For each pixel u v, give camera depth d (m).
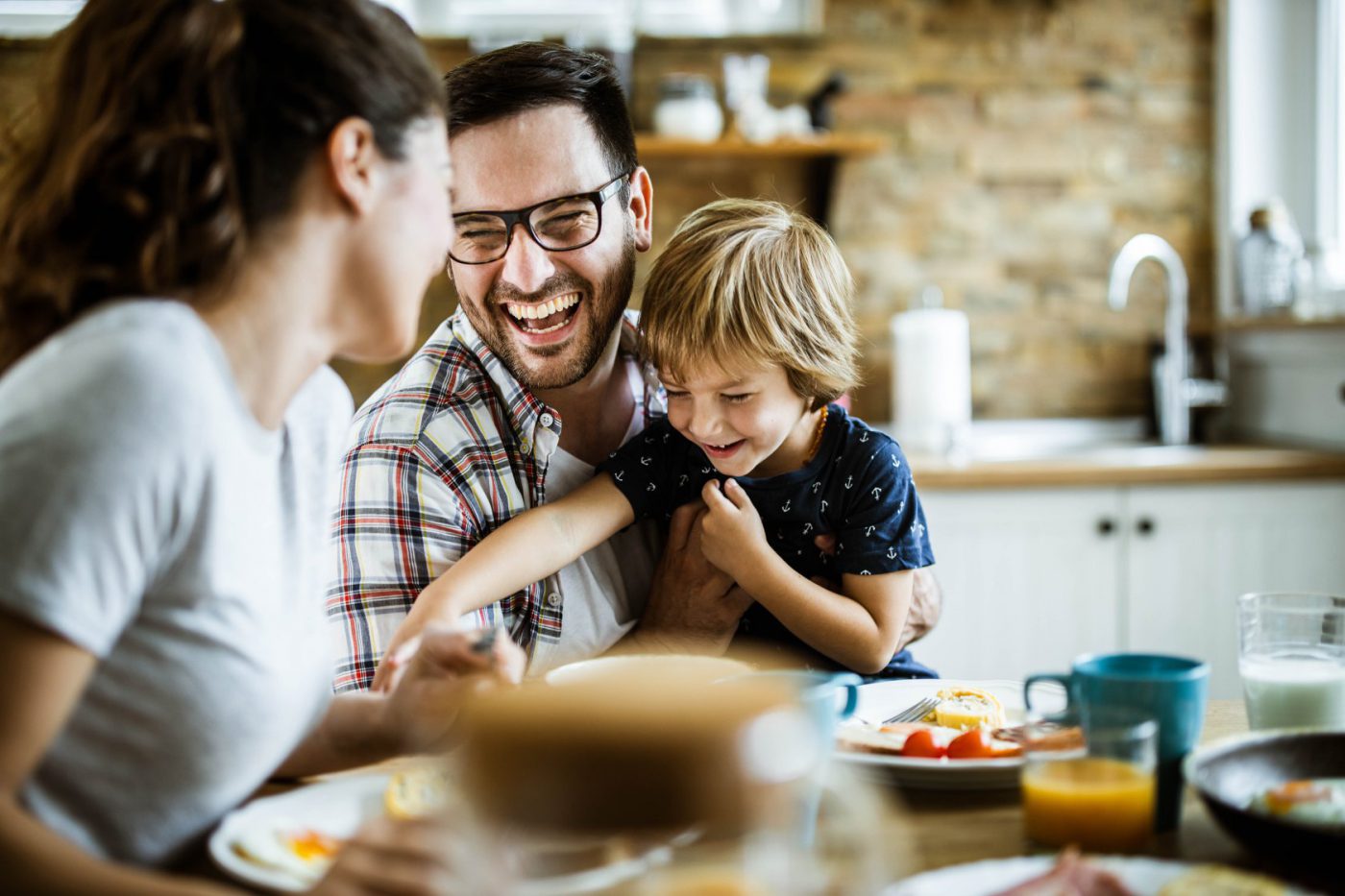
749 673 0.77
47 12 3.00
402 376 1.46
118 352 0.69
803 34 3.12
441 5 3.11
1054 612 2.65
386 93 0.80
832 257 1.47
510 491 1.40
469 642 0.94
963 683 1.20
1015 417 3.28
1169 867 0.72
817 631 1.34
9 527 0.64
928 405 2.93
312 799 0.88
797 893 0.53
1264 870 0.77
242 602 0.79
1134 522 2.65
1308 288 3.02
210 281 0.75
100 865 0.63
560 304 1.36
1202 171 3.27
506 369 1.41
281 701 0.83
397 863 0.62
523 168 1.29
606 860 0.53
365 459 1.37
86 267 0.74
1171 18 3.22
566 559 1.35
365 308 0.84
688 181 3.17
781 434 1.38
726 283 1.33
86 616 0.65
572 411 1.49
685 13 3.14
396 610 1.35
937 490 2.61
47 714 0.65
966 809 0.89
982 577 2.64
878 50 3.17
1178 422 3.10
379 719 0.96
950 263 3.23
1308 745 0.87
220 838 0.79
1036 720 0.88
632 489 1.43
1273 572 2.71
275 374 0.81
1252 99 3.20
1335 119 3.12
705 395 1.36
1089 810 0.79
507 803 0.54
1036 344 3.27
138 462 0.68
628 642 1.46
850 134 3.18
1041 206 3.24
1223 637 2.70
